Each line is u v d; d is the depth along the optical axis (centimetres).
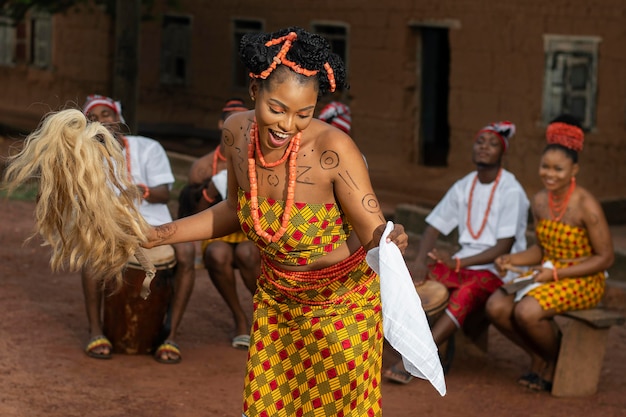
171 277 718
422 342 387
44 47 2497
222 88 2152
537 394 686
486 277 718
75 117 402
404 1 1806
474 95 1722
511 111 1669
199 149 1956
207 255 739
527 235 1126
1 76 2617
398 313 385
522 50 1647
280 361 438
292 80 380
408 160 1839
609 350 795
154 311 709
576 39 1574
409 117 1833
